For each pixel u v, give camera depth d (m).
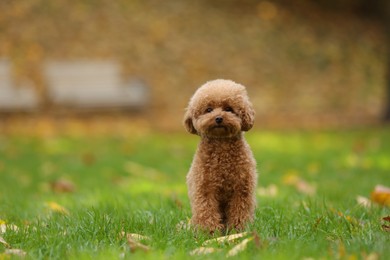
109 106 18.73
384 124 17.02
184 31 22.58
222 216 5.38
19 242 5.21
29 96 18.03
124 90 18.83
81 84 18.75
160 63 21.17
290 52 22.69
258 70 21.62
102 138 15.52
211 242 4.89
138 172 11.21
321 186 8.86
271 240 4.80
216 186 5.23
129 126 17.39
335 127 16.77
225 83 5.37
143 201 7.48
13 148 13.93
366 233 5.09
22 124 17.27
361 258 4.33
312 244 4.70
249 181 5.25
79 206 7.40
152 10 23.19
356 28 24.95
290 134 15.64
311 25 24.50
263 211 6.20
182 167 11.43
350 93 20.81
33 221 6.11
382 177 9.61
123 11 22.69
